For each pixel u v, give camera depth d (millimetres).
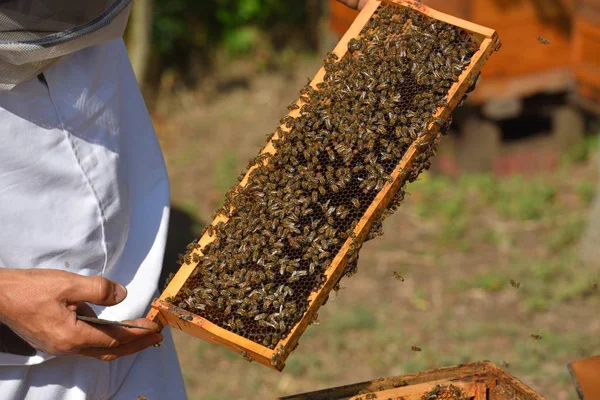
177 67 10422
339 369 4660
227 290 2021
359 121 2219
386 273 5754
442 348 4707
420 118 2178
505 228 6172
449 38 2305
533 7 6168
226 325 2010
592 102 6188
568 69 6367
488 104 6434
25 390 2109
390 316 5176
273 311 1995
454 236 6109
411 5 2393
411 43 2314
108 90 2199
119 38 2355
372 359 4707
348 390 2291
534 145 6938
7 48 1830
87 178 2119
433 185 6949
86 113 2119
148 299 2281
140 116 2438
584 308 5039
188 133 9000
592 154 6930
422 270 5750
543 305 5062
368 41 2381
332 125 2254
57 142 2057
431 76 2244
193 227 6785
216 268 2090
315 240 2061
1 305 1831
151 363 2398
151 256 2352
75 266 2141
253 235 2096
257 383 4625
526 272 5488
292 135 2244
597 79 5953
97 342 1885
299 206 2150
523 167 6918
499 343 4711
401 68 2295
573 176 6762
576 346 4543
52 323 1838
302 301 2008
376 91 2270
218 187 7566
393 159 2176
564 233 5867
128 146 2357
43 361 2053
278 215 2115
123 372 2309
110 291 1875
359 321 5078
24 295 1828
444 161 7086
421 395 2203
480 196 6625
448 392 2217
